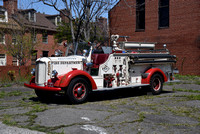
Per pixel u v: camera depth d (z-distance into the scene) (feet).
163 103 22.15
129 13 66.64
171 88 34.06
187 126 14.58
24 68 44.80
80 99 22.11
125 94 28.86
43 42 92.94
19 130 13.43
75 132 13.26
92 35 49.55
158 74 28.12
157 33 61.52
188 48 55.98
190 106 20.57
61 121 15.51
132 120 15.84
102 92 30.71
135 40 65.87
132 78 26.71
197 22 54.19
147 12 63.36
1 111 18.90
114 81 25.23
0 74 41.63
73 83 21.53
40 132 13.10
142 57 26.66
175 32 58.08
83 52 24.12
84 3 41.50
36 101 23.97
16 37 48.73
